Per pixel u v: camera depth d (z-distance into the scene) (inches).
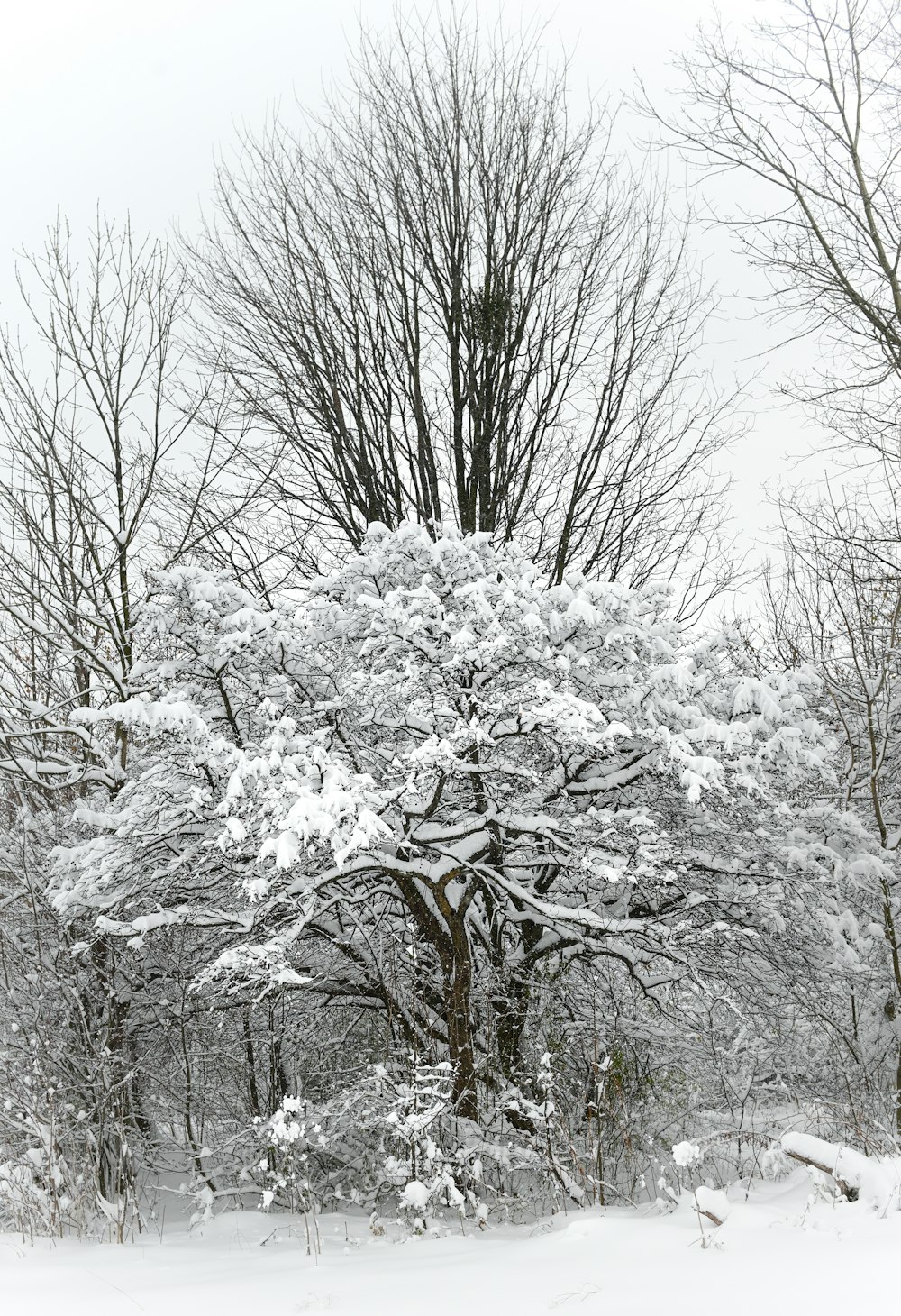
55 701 404.5
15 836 369.1
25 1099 302.5
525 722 305.9
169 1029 347.9
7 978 341.4
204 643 299.3
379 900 355.6
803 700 324.8
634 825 309.3
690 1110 331.0
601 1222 201.0
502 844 326.3
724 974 347.9
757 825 339.3
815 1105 272.1
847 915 361.4
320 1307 170.1
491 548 327.6
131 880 319.3
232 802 255.8
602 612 303.3
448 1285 173.8
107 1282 212.7
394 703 306.0
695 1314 136.0
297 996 353.7
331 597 326.0
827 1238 164.1
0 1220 288.8
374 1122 276.7
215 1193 312.3
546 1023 343.3
